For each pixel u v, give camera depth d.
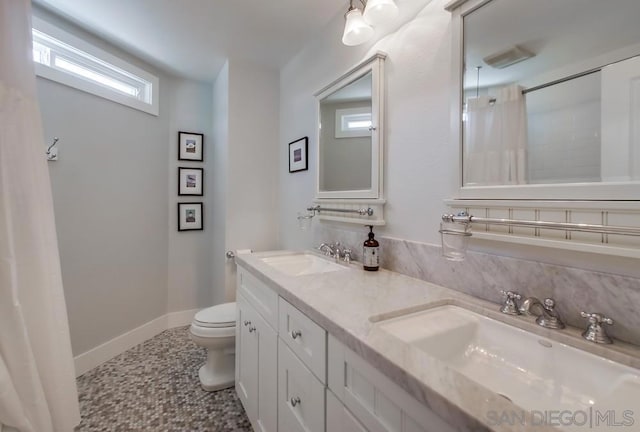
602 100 0.72
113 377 1.97
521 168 0.88
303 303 0.97
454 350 0.82
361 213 1.51
